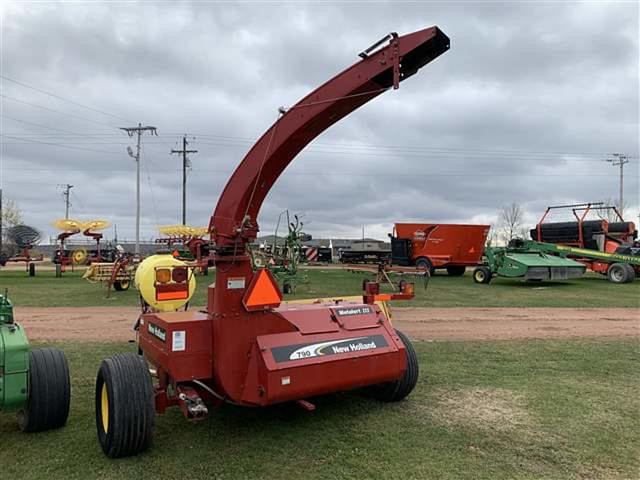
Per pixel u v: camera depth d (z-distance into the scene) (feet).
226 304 13.83
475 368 22.99
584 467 13.04
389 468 12.86
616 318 38.73
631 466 13.10
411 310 42.70
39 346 27.48
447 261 86.12
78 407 17.39
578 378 21.35
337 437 14.78
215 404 15.02
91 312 40.91
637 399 18.53
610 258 71.15
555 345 28.30
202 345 13.97
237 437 14.73
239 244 14.17
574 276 66.64
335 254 195.52
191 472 12.57
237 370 13.97
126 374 13.21
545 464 13.19
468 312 41.65
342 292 57.67
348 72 13.57
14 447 14.07
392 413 16.83
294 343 14.32
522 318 38.52
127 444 12.96
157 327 14.74
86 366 23.06
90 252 142.72
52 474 12.46
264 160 13.97
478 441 14.61
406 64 13.70
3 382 13.69
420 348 27.35
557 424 15.98
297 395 13.87
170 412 16.85
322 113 13.71
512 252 70.13
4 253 143.33
